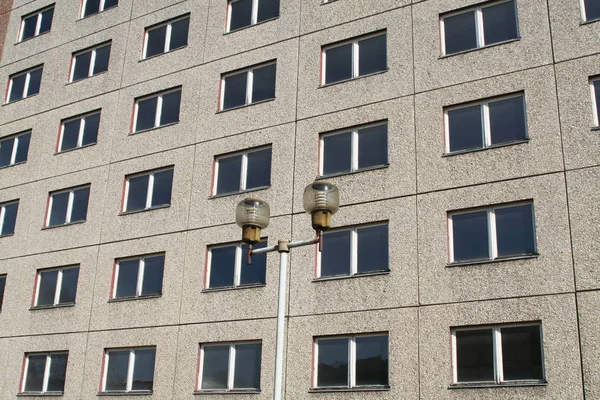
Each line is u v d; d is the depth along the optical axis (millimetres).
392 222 19094
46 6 31031
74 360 23078
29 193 27156
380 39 21656
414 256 18438
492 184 18141
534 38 18969
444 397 16828
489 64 19375
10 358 24562
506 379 16469
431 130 19516
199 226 22328
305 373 18828
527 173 17781
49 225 26188
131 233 23703
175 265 22281
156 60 26016
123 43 27297
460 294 17516
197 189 22906
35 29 31156
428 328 17594
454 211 18500
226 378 20141
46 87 28906
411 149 19578
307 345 19078
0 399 24125
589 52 18078
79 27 29125
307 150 21312
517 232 17578
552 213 17094
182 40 25969
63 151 27000
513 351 16594
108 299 23234
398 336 17891
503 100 19016
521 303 16719
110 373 22328
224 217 21953
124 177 24828
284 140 21859
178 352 21078
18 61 30625
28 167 27719
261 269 20766
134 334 22172
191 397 20344
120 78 26672
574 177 17125
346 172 20500
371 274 18875
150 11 27156
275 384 12047
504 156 18234
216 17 25219
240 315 20438
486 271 17406
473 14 20375
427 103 19875
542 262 16797
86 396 22344
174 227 22812
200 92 24328
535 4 19312
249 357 20031
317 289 19516
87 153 26172
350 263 19469
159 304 22062
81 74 28312
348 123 20938
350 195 20047
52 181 26703
